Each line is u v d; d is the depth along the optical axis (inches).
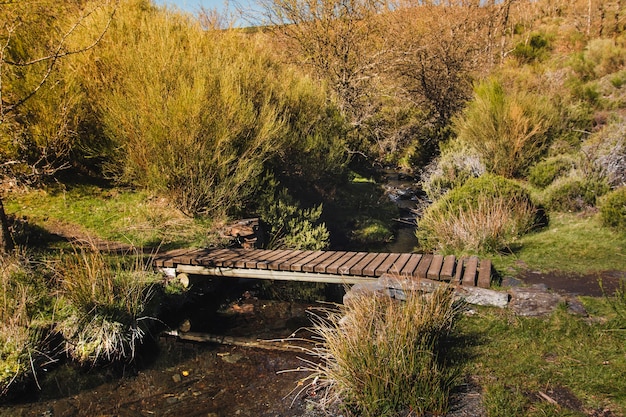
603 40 689.0
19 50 288.7
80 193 313.7
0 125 267.0
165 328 218.7
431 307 162.7
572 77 581.0
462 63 660.7
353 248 348.8
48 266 205.2
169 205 310.2
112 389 168.1
